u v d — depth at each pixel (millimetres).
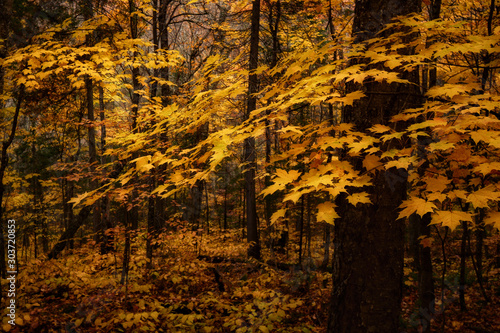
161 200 7602
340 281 2543
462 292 5703
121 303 4918
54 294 5164
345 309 2482
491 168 1526
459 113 1745
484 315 5609
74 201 2039
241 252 8438
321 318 5066
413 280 7348
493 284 7312
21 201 13078
